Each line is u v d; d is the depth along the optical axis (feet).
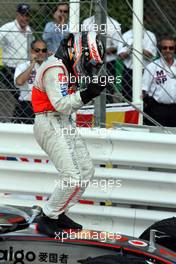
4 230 53.83
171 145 66.33
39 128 55.77
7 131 68.95
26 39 77.87
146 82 82.48
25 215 55.72
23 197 70.90
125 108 75.41
